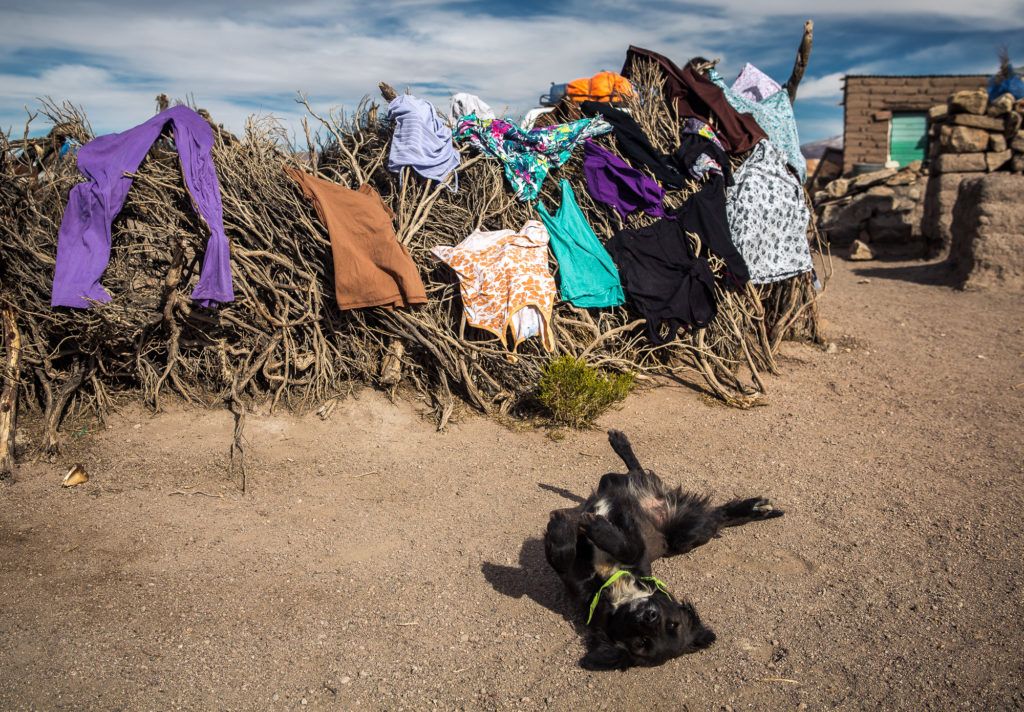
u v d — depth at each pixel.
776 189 8.09
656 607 3.66
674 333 7.72
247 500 5.42
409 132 7.04
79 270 6.06
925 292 12.73
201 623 4.14
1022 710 3.51
